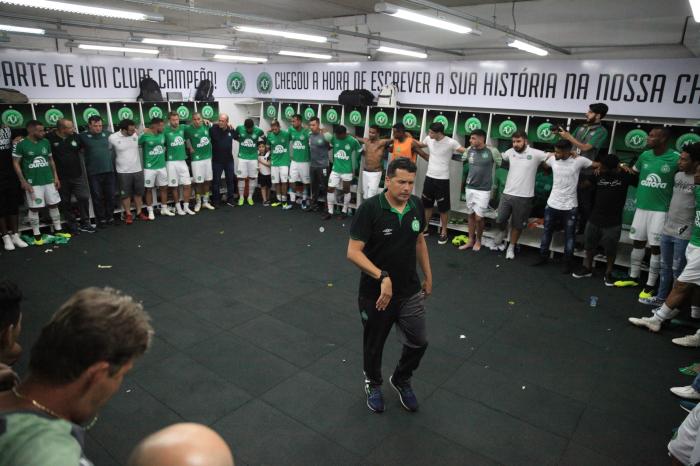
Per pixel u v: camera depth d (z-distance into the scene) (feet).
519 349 13.21
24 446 2.80
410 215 9.23
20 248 20.51
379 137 25.72
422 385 11.51
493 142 22.77
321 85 30.42
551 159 18.57
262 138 28.32
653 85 19.25
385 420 10.25
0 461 2.77
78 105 25.46
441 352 12.98
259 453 9.23
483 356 12.82
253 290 16.69
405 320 9.68
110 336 3.10
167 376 11.62
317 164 26.48
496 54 23.30
